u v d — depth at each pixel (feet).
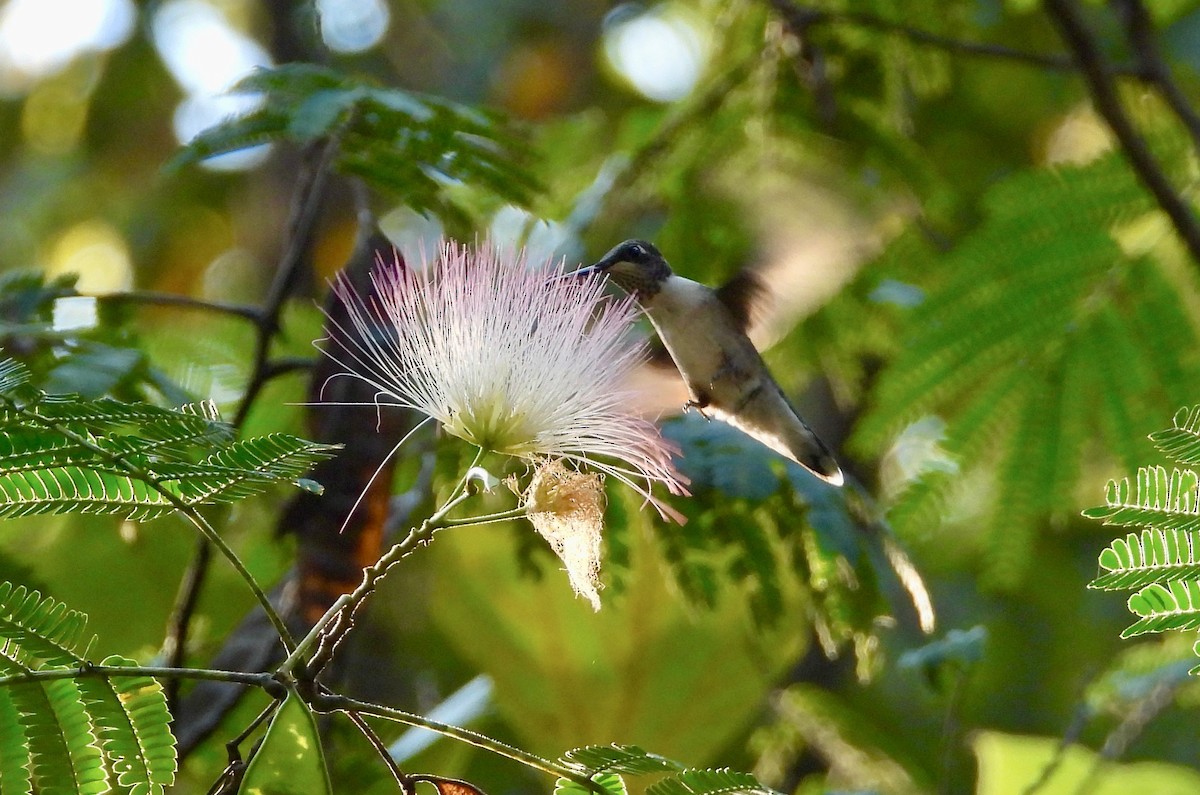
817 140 40.68
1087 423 35.12
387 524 29.94
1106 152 36.04
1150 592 16.96
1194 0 44.73
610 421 19.52
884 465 41.83
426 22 65.87
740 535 28.12
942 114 52.16
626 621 29.71
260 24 59.21
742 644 29.78
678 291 28.94
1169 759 48.26
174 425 16.25
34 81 63.46
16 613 15.87
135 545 32.17
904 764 37.19
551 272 20.74
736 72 41.37
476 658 30.09
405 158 27.66
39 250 62.85
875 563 29.96
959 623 50.44
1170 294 35.58
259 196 58.54
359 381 25.17
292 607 24.68
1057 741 31.42
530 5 67.00
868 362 41.27
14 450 15.88
